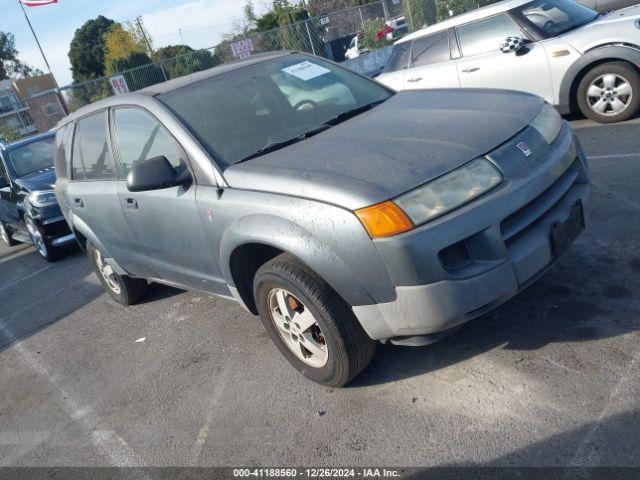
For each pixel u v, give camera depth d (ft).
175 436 11.11
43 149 29.86
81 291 21.44
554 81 22.91
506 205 9.09
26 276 26.13
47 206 25.73
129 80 53.93
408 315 9.04
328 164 9.95
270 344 13.43
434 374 10.55
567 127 11.27
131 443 11.30
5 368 16.56
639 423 8.27
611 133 21.31
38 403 13.98
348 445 9.52
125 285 17.57
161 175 11.32
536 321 11.12
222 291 12.59
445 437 9.07
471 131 10.07
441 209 8.84
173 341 15.02
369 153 9.95
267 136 12.01
